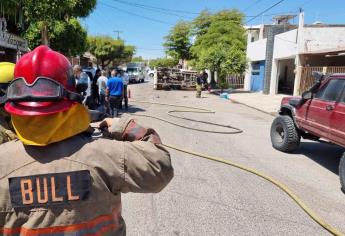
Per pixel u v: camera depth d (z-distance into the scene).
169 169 1.37
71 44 15.83
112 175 1.25
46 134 1.18
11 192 1.17
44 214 1.18
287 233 3.86
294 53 22.03
